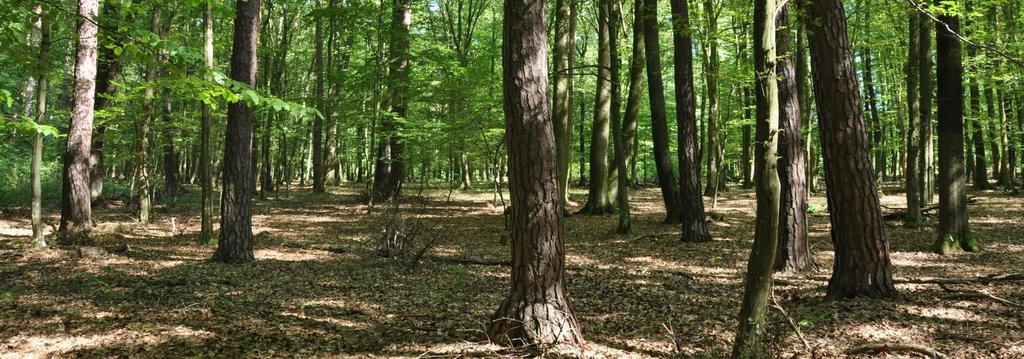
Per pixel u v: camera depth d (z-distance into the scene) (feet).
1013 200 59.82
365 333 18.39
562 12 58.75
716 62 66.85
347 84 62.80
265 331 18.33
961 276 26.16
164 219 54.75
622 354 15.98
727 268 30.32
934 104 63.72
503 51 15.65
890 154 107.45
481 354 15.42
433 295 24.44
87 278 26.03
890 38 56.70
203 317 19.83
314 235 45.65
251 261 32.50
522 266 15.98
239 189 31.96
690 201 40.42
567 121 65.26
